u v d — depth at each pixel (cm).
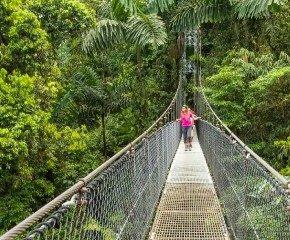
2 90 616
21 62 680
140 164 342
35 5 746
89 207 175
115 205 229
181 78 1446
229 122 927
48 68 730
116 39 891
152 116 1135
